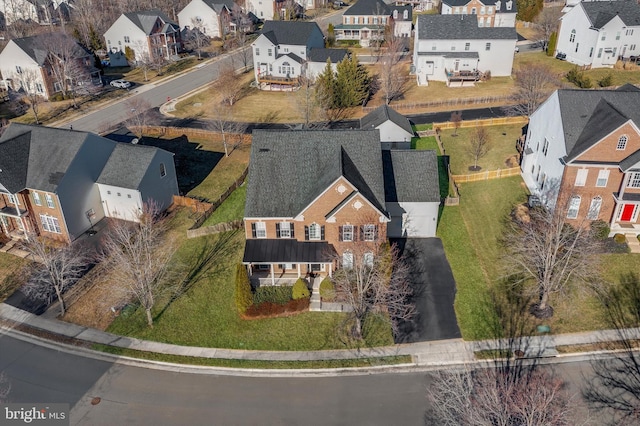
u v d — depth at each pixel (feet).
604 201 151.74
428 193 156.04
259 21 487.61
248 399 111.04
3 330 133.28
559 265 135.64
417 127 243.40
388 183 157.89
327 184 136.67
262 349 124.47
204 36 401.70
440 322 129.80
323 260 139.13
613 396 106.73
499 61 300.81
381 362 118.83
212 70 352.49
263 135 151.64
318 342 125.70
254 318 133.49
